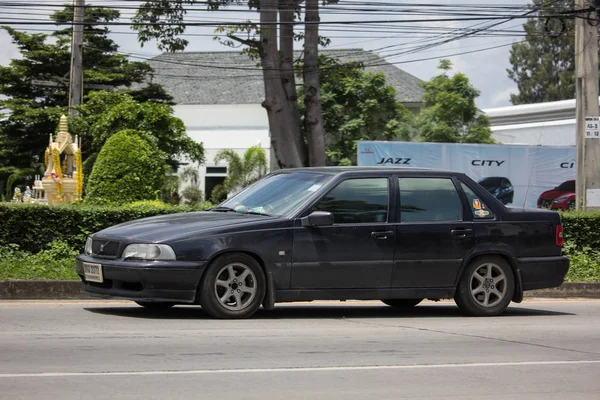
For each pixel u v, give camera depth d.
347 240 15.21
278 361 11.03
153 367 10.40
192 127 78.19
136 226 14.87
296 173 16.33
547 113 62.88
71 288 18.58
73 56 44.44
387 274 15.53
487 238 16.39
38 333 12.87
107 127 49.06
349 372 10.47
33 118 70.44
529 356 12.03
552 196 47.25
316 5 41.66
